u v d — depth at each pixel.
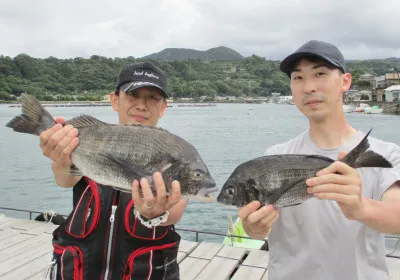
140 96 3.11
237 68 189.25
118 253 2.68
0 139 32.75
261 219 2.36
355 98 84.81
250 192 2.47
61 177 2.86
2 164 20.23
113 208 2.68
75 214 2.75
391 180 2.49
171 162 2.46
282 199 2.45
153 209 2.32
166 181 2.45
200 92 148.25
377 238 2.62
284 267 2.75
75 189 2.90
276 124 49.06
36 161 21.20
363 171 2.65
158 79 3.15
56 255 2.75
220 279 4.99
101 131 2.54
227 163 19.84
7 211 12.02
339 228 2.59
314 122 2.82
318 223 2.65
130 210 2.69
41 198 13.51
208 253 5.73
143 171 2.41
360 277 2.53
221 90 157.88
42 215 7.17
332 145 2.79
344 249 2.58
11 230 6.62
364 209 2.21
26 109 2.61
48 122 2.62
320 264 2.62
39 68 106.06
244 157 21.91
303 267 2.66
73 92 104.94
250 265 5.35
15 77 96.88
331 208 2.63
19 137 34.25
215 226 10.62
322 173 2.25
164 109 3.34
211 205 12.46
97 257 2.66
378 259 2.62
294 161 2.47
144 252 2.66
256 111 93.44
